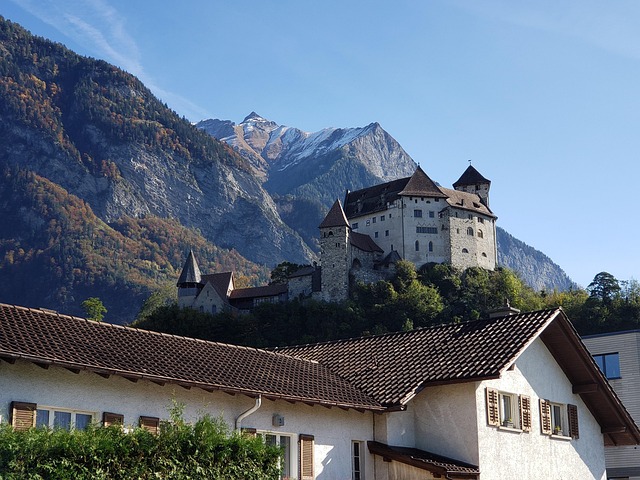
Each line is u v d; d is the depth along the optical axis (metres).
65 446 15.75
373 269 168.00
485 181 188.75
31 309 21.84
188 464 17.67
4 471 14.95
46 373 19.62
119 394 21.09
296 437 25.31
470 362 27.50
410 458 26.23
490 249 177.00
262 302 164.88
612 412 33.31
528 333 28.41
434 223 171.88
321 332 155.75
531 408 30.00
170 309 162.50
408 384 27.30
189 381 21.42
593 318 154.75
